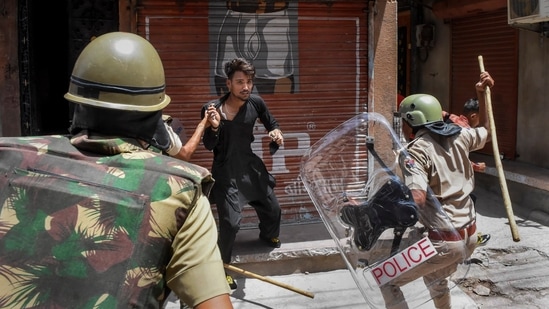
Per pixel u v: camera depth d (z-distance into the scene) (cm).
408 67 854
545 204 574
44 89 559
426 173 308
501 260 476
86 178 136
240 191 407
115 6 510
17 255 129
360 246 280
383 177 288
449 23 762
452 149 313
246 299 402
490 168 649
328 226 289
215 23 456
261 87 472
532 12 537
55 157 141
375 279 277
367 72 491
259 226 442
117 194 133
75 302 125
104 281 126
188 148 345
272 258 429
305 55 478
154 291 130
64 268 127
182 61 452
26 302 126
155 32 443
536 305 405
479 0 655
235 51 463
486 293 423
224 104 407
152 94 148
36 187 135
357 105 491
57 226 130
